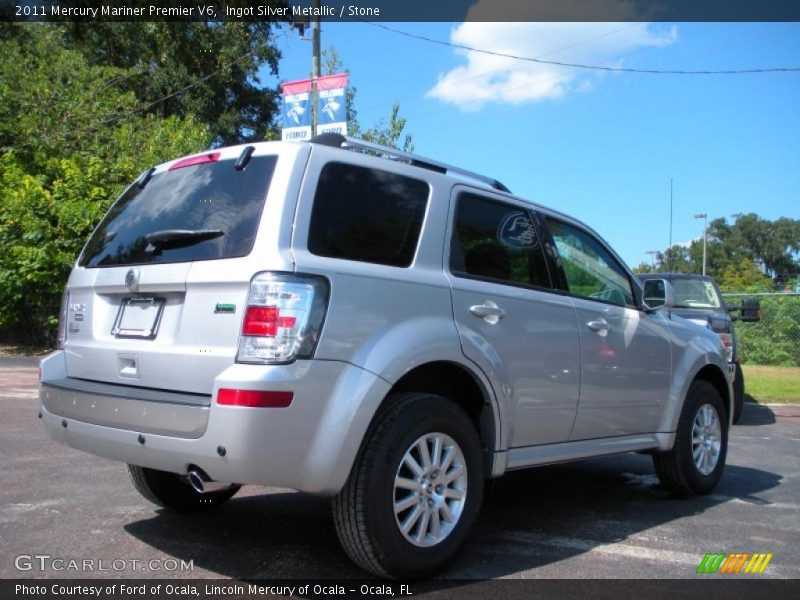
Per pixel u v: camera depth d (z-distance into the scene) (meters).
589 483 6.19
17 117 19.77
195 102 28.02
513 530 4.66
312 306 3.24
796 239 86.88
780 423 10.41
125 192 4.40
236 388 3.08
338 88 15.09
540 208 4.84
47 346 15.91
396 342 3.49
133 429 3.43
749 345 17.94
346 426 3.25
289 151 3.53
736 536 4.61
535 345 4.30
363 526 3.32
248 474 3.08
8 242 15.01
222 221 3.53
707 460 5.78
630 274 5.44
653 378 5.28
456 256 4.05
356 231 3.60
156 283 3.57
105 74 24.05
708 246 89.44
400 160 4.18
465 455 3.77
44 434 7.18
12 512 4.64
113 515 4.62
